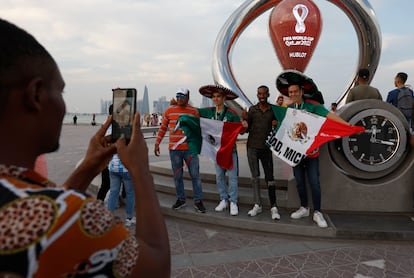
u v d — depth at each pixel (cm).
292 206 454
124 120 97
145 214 74
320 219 397
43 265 52
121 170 409
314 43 886
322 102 438
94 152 97
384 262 327
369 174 439
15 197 55
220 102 458
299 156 401
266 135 425
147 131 1747
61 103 71
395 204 436
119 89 101
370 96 479
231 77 902
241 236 403
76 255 55
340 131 392
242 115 449
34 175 62
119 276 59
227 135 445
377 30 846
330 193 441
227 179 548
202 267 320
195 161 456
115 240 59
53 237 53
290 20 864
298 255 345
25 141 65
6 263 50
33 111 65
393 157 426
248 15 931
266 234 407
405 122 430
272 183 427
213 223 438
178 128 454
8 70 61
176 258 342
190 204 495
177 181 467
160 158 862
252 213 434
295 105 429
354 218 424
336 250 356
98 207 60
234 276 302
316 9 874
